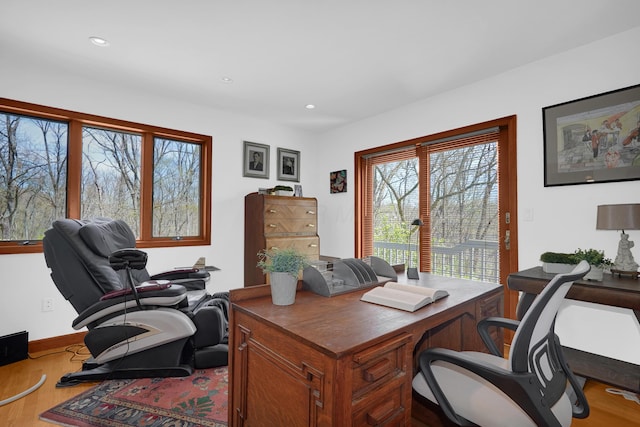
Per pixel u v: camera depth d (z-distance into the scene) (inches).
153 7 74.5
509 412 41.0
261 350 48.0
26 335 95.6
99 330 78.3
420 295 55.6
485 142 117.5
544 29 84.1
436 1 73.0
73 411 69.2
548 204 98.4
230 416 54.9
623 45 85.7
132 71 107.3
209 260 140.4
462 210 124.5
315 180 182.2
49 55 96.5
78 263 79.4
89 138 116.8
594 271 76.7
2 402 71.7
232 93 126.6
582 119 92.1
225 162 146.8
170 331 80.7
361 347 37.8
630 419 68.9
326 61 101.0
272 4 73.9
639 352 82.6
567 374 50.0
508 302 110.7
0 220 100.0
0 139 100.5
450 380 48.3
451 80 114.9
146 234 127.0
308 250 153.4
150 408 70.3
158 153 132.6
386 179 153.4
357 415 37.3
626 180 84.7
